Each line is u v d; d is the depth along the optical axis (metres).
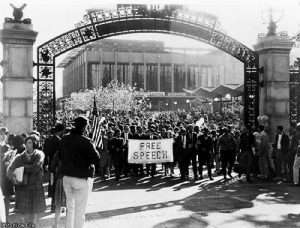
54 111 14.24
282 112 15.35
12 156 7.24
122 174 14.16
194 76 94.31
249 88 15.91
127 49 90.62
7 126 13.27
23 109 13.41
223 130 13.34
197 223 7.25
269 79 15.41
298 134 12.19
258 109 15.87
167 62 92.56
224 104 37.22
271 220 7.48
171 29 16.11
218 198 9.66
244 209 8.42
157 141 13.30
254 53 15.85
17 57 13.37
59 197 6.93
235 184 11.88
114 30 15.66
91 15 14.84
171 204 8.99
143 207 8.69
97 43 88.69
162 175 13.93
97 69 88.75
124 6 15.02
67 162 6.08
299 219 7.57
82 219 6.10
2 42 13.34
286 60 15.46
